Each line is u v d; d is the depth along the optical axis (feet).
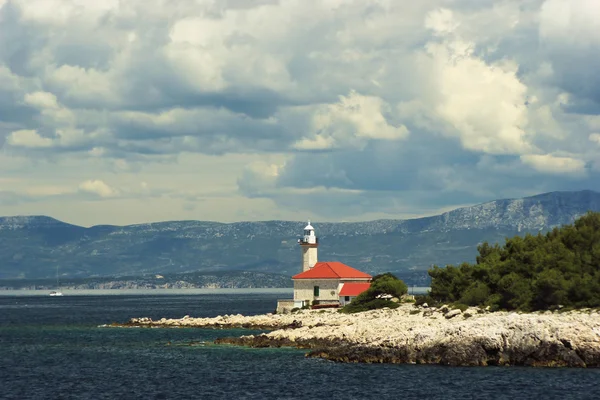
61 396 272.51
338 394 263.29
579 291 358.43
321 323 428.56
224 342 412.36
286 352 365.61
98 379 306.96
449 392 257.55
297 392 268.62
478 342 303.07
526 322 304.91
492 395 251.39
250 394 268.21
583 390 253.85
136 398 267.59
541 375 278.26
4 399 268.00
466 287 431.43
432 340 314.14
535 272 395.75
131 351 396.16
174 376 308.81
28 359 372.58
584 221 428.56
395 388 268.00
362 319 428.15
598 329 295.28
